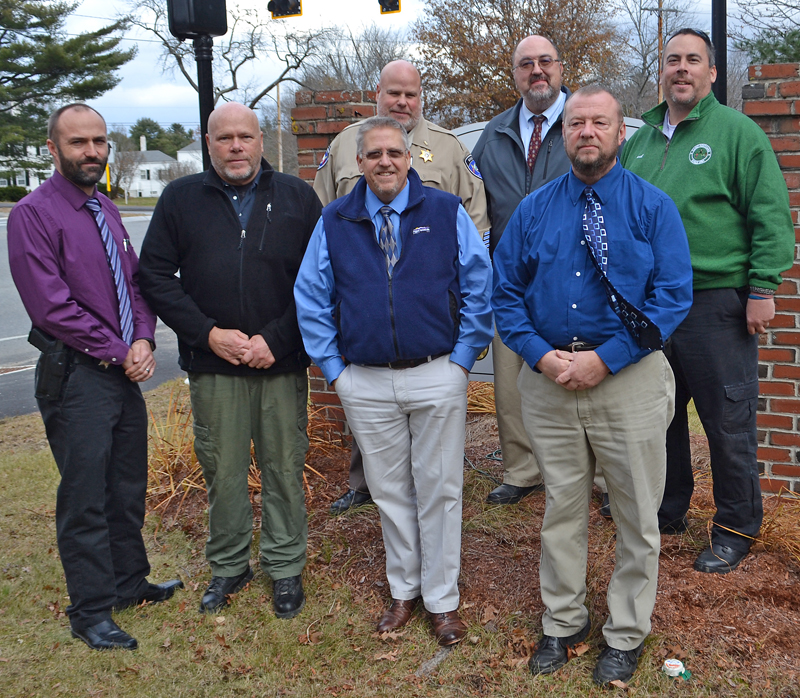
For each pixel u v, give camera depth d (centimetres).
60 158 286
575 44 1928
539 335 266
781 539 337
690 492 350
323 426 499
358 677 280
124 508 321
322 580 345
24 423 610
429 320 282
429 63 2034
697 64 310
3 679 281
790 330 386
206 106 515
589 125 245
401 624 305
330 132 479
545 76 370
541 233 265
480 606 315
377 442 297
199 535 400
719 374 321
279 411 321
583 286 254
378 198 286
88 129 284
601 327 253
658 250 250
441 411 286
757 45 1459
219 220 309
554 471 269
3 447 549
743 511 329
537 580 327
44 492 463
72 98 3566
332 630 308
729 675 263
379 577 345
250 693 274
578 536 273
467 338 291
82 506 293
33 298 281
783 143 374
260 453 327
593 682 264
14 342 938
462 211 296
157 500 442
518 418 396
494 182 395
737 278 319
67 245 286
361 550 367
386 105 369
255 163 306
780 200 306
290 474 326
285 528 330
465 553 353
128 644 300
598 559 333
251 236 309
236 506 328
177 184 313
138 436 319
